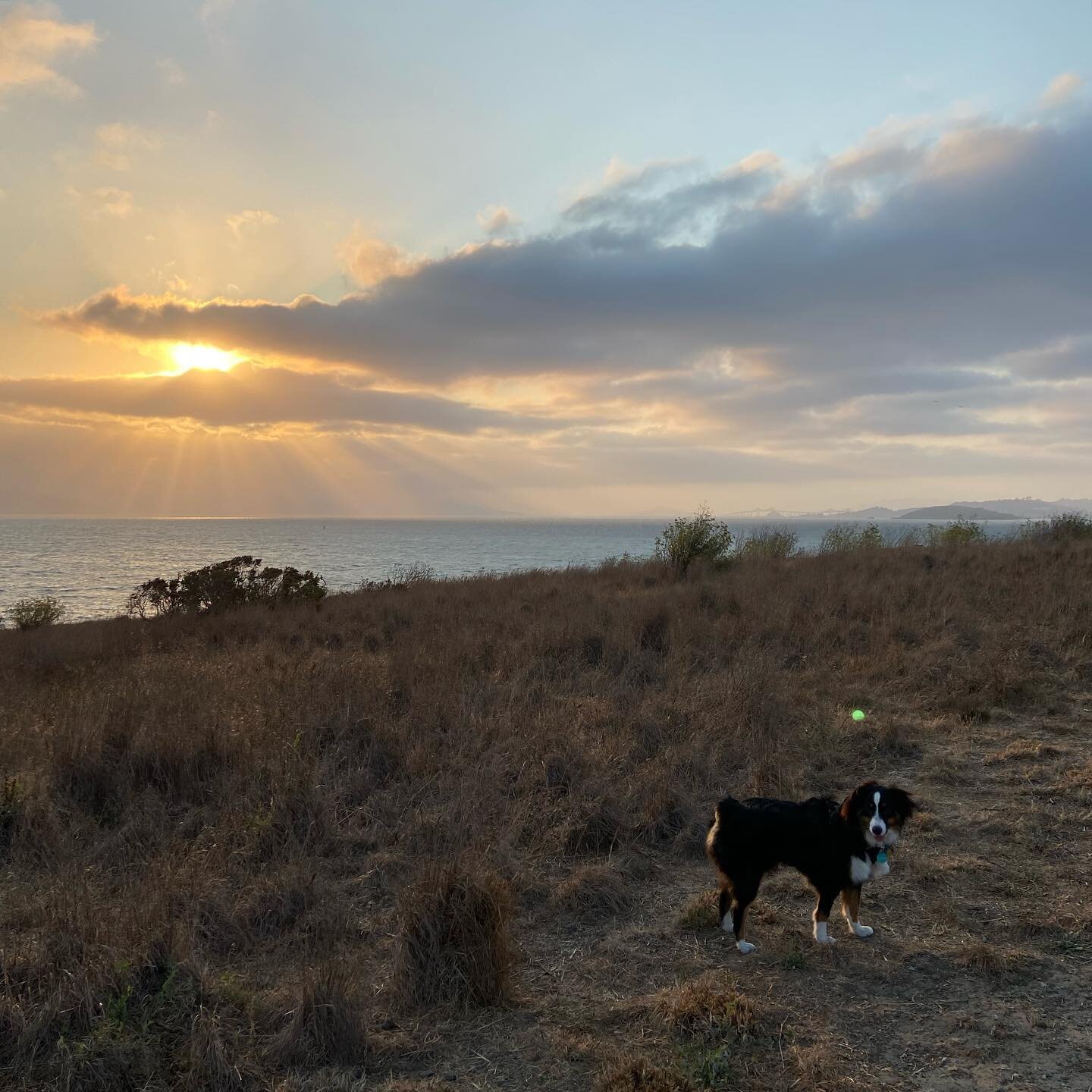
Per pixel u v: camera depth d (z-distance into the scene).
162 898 3.89
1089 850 4.39
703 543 15.23
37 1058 3.18
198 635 10.72
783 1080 3.07
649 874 4.46
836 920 4.02
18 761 5.62
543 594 12.70
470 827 4.68
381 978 3.65
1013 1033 3.25
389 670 7.30
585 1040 3.28
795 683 6.98
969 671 6.98
